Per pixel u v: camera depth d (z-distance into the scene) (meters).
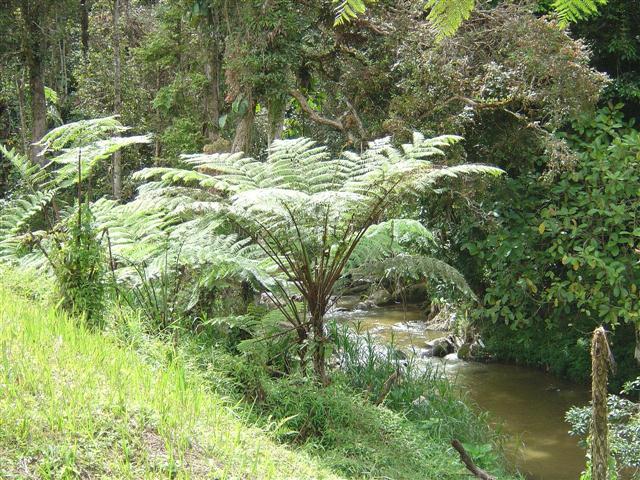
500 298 8.92
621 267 7.69
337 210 5.30
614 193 7.66
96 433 2.99
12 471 2.57
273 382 5.23
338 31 8.94
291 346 5.75
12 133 19.34
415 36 8.20
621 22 8.74
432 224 9.10
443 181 8.00
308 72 9.63
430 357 10.09
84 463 2.75
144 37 16.98
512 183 8.23
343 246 5.59
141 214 6.20
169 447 2.99
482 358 9.82
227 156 5.97
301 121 11.27
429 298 12.72
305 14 9.01
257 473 3.16
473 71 8.27
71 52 20.72
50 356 3.62
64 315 4.55
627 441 5.21
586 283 8.27
